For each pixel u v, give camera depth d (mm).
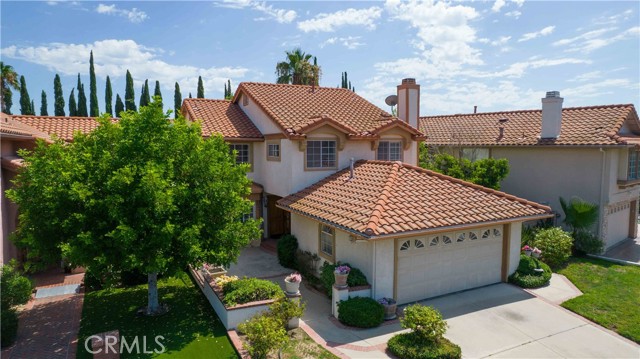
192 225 11672
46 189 10703
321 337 12023
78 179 11156
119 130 12328
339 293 13227
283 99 23266
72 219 11086
